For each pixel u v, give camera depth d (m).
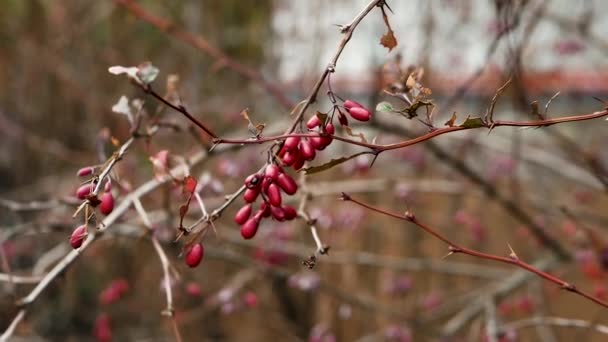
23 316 1.79
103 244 4.15
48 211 4.77
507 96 3.36
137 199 2.02
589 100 4.27
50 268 4.17
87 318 5.11
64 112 5.70
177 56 5.45
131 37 5.41
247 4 5.71
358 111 1.32
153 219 2.85
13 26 5.53
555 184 4.66
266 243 3.99
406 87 1.57
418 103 1.29
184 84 5.31
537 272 1.60
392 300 4.77
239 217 1.37
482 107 3.48
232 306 3.69
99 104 5.20
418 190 4.09
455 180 4.50
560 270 3.75
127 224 2.67
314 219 1.76
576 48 3.82
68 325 5.01
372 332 4.73
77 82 5.40
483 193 3.78
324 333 4.28
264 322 5.01
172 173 1.80
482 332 3.82
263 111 5.11
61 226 2.57
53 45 5.39
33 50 5.49
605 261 3.20
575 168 3.84
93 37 5.42
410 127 3.55
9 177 5.69
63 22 5.45
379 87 2.89
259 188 1.33
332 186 3.89
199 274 4.71
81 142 5.70
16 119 5.75
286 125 3.01
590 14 3.59
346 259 4.03
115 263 5.22
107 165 1.50
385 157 4.61
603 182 2.77
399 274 4.87
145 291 5.35
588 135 4.25
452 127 1.32
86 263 5.11
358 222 4.13
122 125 4.93
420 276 4.86
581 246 3.55
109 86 5.38
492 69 3.56
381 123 3.03
